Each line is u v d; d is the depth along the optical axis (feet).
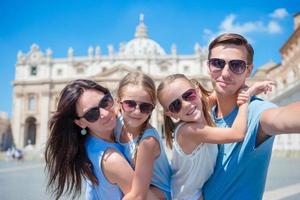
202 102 9.99
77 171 10.36
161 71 258.16
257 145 8.73
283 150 115.75
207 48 10.46
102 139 10.25
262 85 9.41
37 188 39.32
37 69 266.77
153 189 9.82
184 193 9.89
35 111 261.65
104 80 242.99
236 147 9.21
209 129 9.08
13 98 268.41
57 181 11.05
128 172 9.25
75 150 10.26
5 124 266.98
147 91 9.74
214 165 9.65
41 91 260.83
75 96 10.02
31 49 269.03
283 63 172.86
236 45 9.61
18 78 266.98
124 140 10.29
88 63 261.85
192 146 9.38
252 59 10.08
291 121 6.73
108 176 9.51
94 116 9.80
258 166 8.96
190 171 9.61
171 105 9.55
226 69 9.48
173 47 258.37
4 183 45.52
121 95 9.92
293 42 149.28
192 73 254.88
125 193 9.34
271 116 7.57
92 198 10.61
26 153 172.14
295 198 27.45
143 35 376.07
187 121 9.59
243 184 9.08
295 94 106.11
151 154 9.32
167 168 10.36
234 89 9.61
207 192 9.83
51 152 10.61
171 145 10.81
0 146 257.55
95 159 9.72
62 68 264.72
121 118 10.69
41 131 255.50
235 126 8.85
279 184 37.47
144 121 10.02
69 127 10.32
